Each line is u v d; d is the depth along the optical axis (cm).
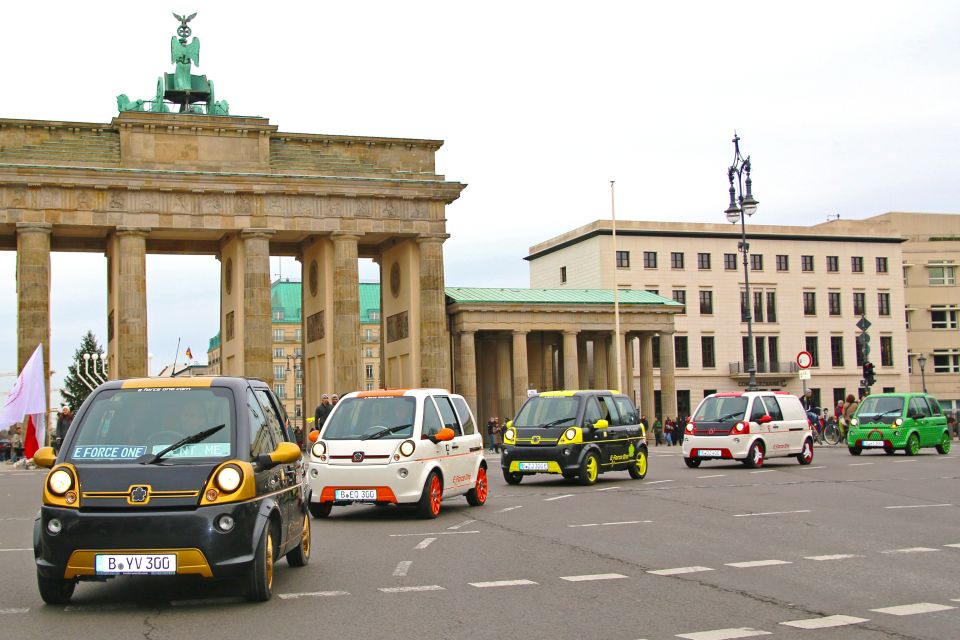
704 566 1828
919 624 1332
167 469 1459
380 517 2764
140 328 8706
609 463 3788
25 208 8481
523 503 3064
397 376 10106
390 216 9525
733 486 3544
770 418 4512
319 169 9475
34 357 6044
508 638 1262
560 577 1722
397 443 2656
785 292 13150
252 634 1298
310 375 10138
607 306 10606
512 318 10250
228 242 9594
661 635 1274
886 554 1966
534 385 11312
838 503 2942
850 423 5469
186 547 1415
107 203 8712
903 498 3084
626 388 11188
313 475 2695
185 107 9475
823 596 1537
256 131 9194
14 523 2806
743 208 6831
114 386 1598
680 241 12725
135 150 8838
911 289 14862
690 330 12675
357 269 9419
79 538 1416
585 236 12681
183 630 1331
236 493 1452
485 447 9981
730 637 1260
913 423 5353
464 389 10025
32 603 1551
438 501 2723
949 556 1939
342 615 1411
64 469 1457
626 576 1727
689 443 4509
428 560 1930
